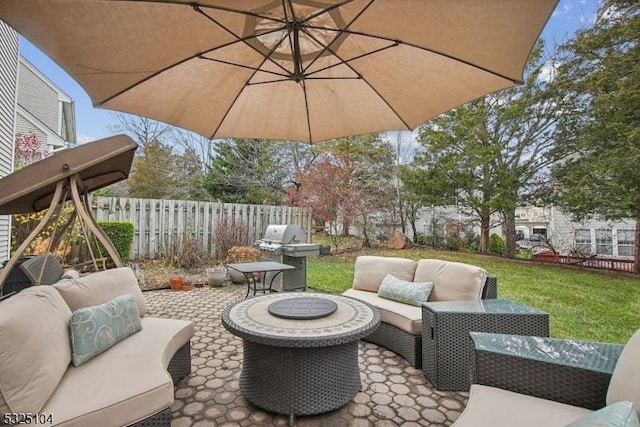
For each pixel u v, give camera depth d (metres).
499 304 2.87
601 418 0.96
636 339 1.50
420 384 2.81
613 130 6.90
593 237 9.10
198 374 2.92
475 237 10.63
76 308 2.36
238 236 8.22
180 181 13.93
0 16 1.68
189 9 1.84
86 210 3.28
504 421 1.46
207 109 2.85
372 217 11.31
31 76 11.30
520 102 8.68
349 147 11.05
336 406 2.38
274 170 13.45
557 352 1.76
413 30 1.99
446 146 9.81
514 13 1.69
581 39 7.47
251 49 2.34
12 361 1.52
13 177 2.66
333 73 2.58
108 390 1.74
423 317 2.95
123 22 1.85
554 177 8.36
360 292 4.03
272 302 2.98
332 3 1.82
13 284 3.37
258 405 2.38
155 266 7.18
